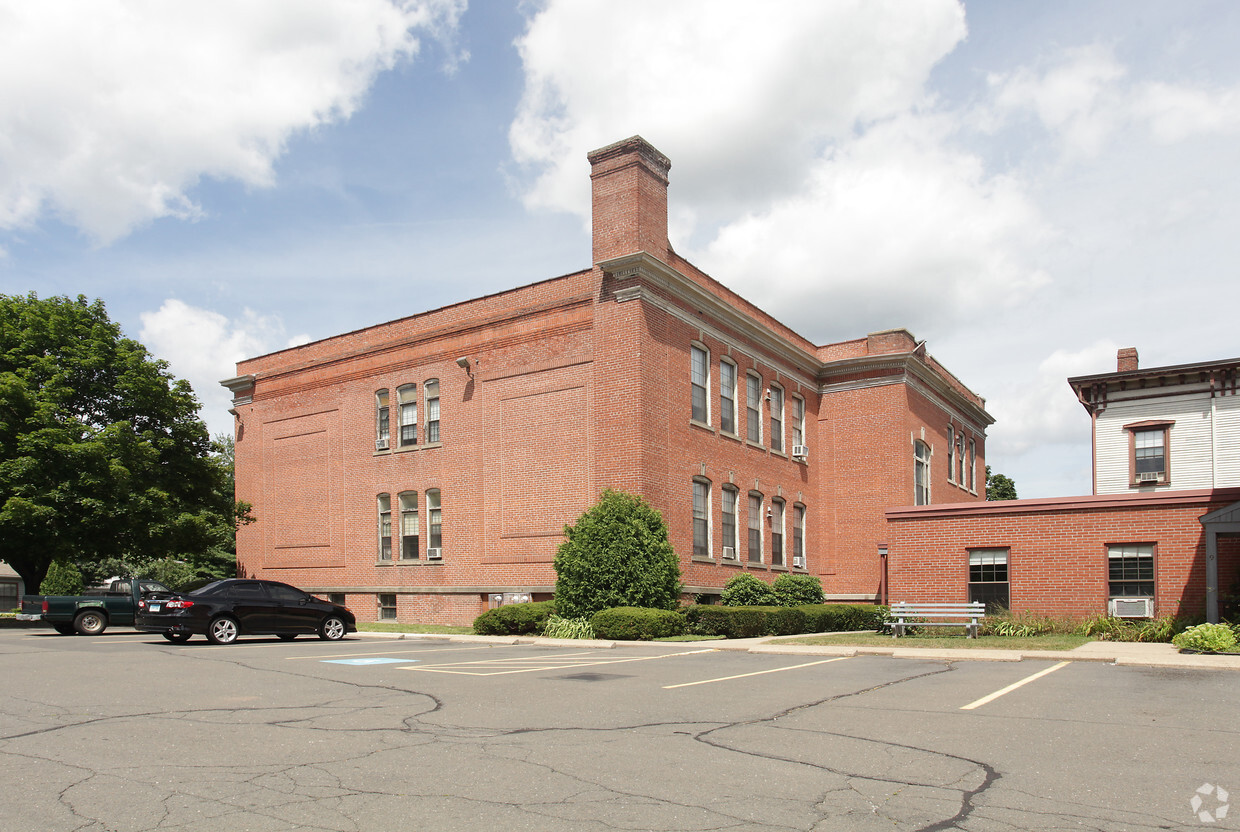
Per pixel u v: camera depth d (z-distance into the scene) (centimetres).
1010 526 2478
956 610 2375
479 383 3042
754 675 1412
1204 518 2005
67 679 1313
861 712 1039
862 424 3684
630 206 2725
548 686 1266
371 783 702
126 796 664
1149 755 809
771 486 3350
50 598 2591
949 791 686
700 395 2984
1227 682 1308
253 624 2158
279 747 833
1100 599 2331
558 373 2834
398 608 3177
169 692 1183
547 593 2762
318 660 1636
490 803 648
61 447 3053
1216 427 2998
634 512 2480
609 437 2664
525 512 2859
